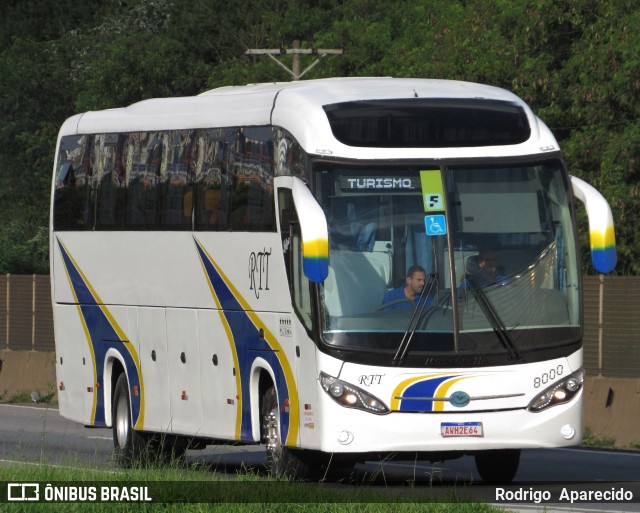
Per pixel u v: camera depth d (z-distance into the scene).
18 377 77.19
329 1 151.12
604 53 77.94
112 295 46.03
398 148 34.91
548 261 35.00
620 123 77.06
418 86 36.84
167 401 42.94
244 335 38.53
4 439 55.00
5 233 130.38
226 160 39.81
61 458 43.66
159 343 43.31
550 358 34.53
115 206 45.84
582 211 72.38
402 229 34.41
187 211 41.66
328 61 125.62
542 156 35.59
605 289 52.94
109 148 46.66
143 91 135.50
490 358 34.16
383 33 123.56
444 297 34.22
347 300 34.03
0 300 81.25
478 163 35.09
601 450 48.69
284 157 36.28
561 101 82.12
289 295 35.72
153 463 42.22
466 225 34.69
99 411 47.09
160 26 159.62
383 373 33.81
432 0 114.44
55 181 50.12
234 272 39.00
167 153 43.16
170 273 42.62
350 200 34.41
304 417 34.88
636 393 50.19
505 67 84.50
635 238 72.38
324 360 33.88
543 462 44.62
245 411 38.56
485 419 34.03
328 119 35.06
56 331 50.12
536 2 84.94
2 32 177.50
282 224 35.97
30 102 149.62
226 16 155.88
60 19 177.12
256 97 39.00
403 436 33.69
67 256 49.00
